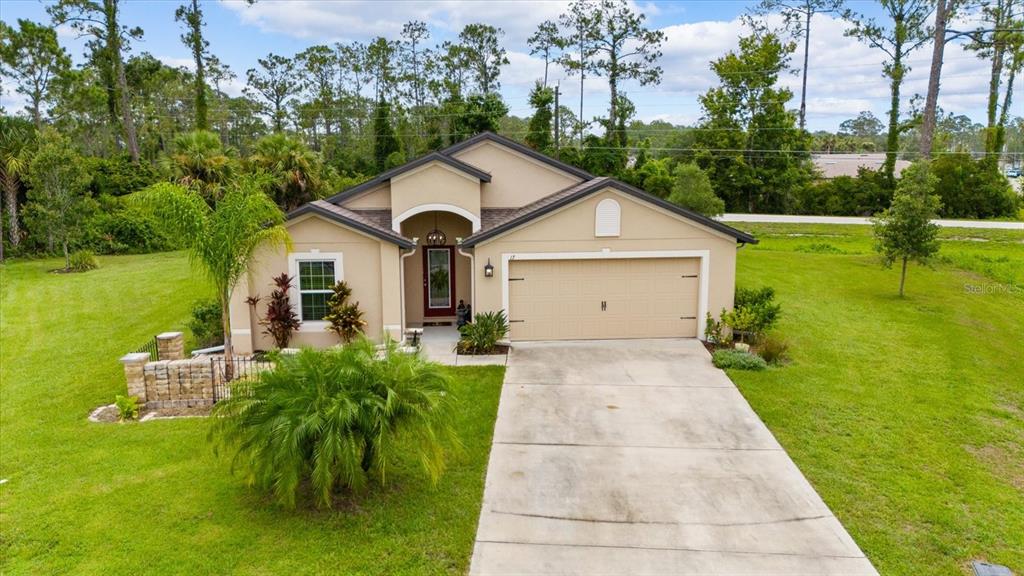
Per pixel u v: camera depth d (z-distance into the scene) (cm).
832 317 1781
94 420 1153
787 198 4856
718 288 1573
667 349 1524
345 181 3794
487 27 6094
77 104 5075
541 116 4697
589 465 951
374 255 1527
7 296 2233
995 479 905
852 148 8694
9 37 4506
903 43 4512
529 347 1557
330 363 828
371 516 799
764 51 4953
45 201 2738
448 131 5884
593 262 1570
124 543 744
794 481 898
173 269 2745
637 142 6056
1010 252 2928
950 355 1456
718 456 977
